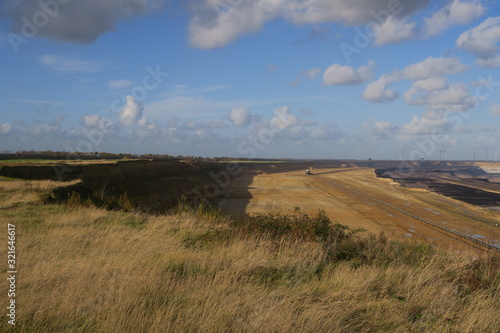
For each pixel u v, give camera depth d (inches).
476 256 318.7
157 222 544.7
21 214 589.6
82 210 653.3
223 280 243.6
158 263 279.6
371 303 209.6
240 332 172.9
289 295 221.0
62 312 188.4
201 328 172.6
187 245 381.7
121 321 174.6
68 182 1063.0
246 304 199.9
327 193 2559.1
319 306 201.5
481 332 181.2
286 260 297.4
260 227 430.3
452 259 316.5
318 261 295.9
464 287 246.1
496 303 215.9
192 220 558.9
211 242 390.0
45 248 339.3
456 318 197.9
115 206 839.7
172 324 177.0
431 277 256.2
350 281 245.3
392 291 238.1
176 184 2172.7
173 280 237.8
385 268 294.0
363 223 1400.1
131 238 396.2
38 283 233.6
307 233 409.4
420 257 330.6
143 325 172.6
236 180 3523.6
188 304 202.2
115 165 1755.7
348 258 329.7
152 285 222.7
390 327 186.5
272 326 173.6
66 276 247.9
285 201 2106.3
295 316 186.9
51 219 542.6
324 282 246.5
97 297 205.5
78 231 453.4
